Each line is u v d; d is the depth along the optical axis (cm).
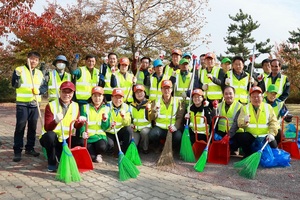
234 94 595
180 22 1401
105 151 597
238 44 3006
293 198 412
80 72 662
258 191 434
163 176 502
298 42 2538
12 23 823
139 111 620
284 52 2534
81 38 1319
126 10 1411
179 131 605
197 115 600
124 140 577
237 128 570
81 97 657
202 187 450
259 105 555
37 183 458
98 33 1335
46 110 510
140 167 551
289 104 2530
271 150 543
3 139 763
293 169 530
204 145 590
